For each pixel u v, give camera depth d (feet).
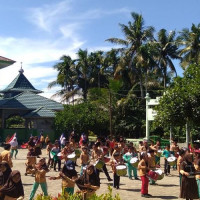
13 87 191.31
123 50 174.70
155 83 175.42
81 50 204.03
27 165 53.42
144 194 40.27
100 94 145.69
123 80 178.19
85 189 26.58
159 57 172.45
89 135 151.74
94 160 49.75
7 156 39.32
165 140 117.50
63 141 91.04
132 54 172.04
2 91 193.16
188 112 66.69
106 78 203.92
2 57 137.59
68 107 134.51
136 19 171.53
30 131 140.56
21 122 228.84
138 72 172.14
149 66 166.81
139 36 170.71
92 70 204.64
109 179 50.72
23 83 195.00
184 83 69.77
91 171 26.89
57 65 215.51
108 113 139.44
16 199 24.70
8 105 146.20
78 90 209.97
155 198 39.45
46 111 145.79
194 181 33.42
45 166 34.83
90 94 153.89
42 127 144.25
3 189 24.50
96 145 50.16
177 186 47.42
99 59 203.00
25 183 47.62
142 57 161.58
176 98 67.05
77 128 129.08
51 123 144.97
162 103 69.82
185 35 162.71
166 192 43.09
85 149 45.73
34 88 197.88
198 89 65.67
